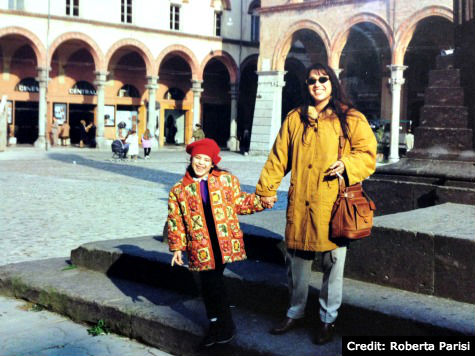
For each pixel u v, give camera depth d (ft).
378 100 112.98
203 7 127.34
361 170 12.78
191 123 138.51
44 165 77.41
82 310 17.84
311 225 12.94
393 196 22.58
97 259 21.09
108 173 67.82
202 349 14.29
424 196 21.76
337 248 13.24
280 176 13.84
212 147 14.07
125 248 20.95
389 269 15.29
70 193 48.19
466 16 22.33
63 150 110.73
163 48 121.70
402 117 112.98
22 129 119.14
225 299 14.21
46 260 23.26
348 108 13.23
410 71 112.37
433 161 22.49
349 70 114.73
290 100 141.28
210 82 140.56
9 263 23.32
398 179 22.79
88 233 30.73
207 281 14.10
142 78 130.72
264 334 14.33
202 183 14.11
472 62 22.09
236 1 131.13
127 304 17.08
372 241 15.61
